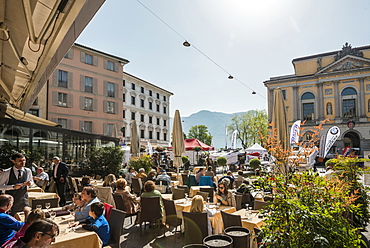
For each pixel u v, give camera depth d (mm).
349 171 6531
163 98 59656
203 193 8047
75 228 4586
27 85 7594
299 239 3131
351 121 43500
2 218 4164
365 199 6633
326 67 48656
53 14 3508
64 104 31953
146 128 52594
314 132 4480
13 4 3938
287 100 51844
